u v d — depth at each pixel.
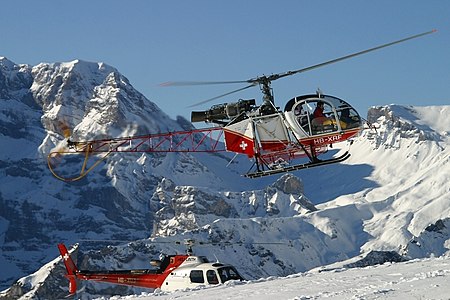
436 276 40.28
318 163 54.84
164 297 44.47
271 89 55.28
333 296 36.78
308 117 55.06
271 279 51.00
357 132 55.09
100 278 70.88
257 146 56.09
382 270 48.78
